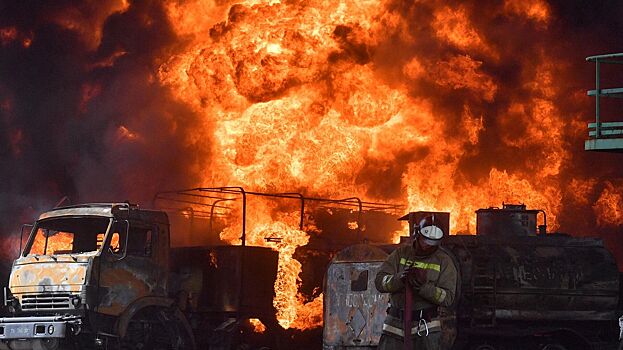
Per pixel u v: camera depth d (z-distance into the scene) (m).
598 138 23.39
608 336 24.97
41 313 26.11
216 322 29.61
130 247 26.77
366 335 24.53
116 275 26.17
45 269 26.11
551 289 24.27
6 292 27.02
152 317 27.44
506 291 24.17
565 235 25.38
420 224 14.62
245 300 29.56
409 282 14.24
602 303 24.42
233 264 29.61
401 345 14.48
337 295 25.08
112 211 26.50
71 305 25.58
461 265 24.11
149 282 26.92
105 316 26.14
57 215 27.06
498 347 24.59
